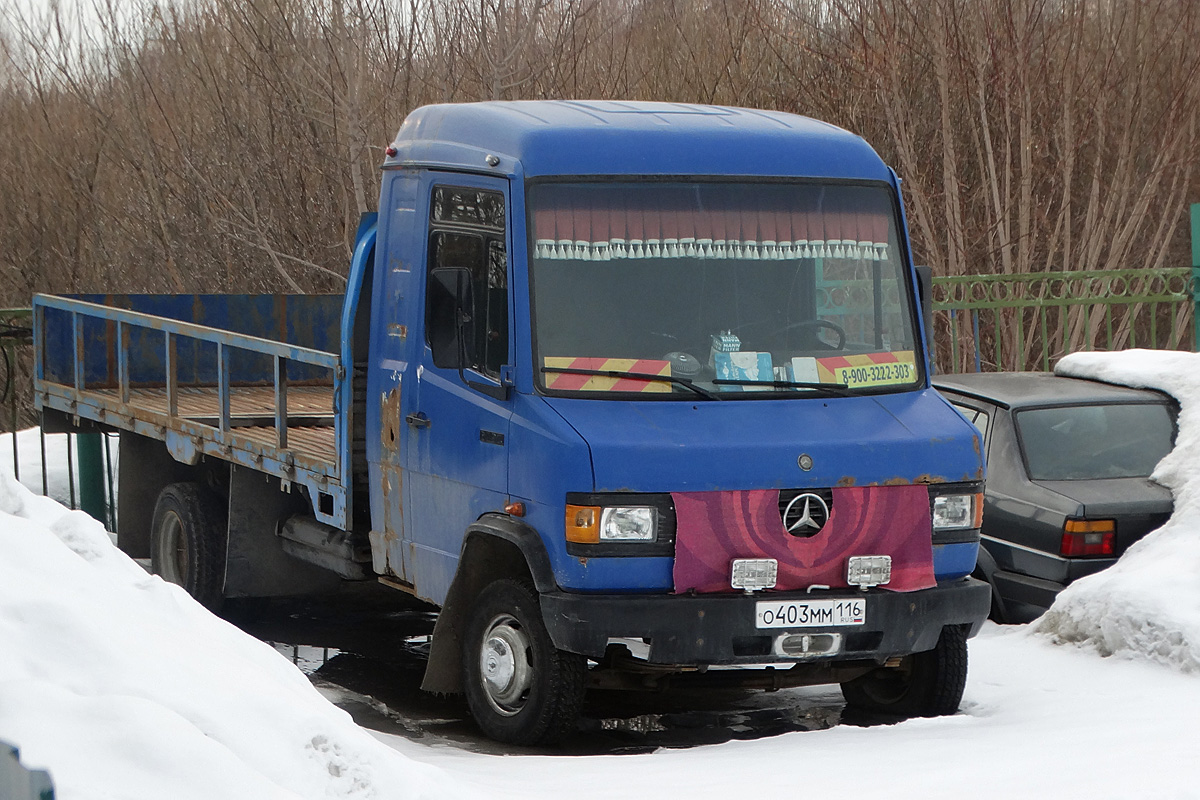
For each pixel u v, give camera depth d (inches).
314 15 979.3
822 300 443.5
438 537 458.6
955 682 446.0
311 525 553.3
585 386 416.5
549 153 431.5
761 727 458.3
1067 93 1066.1
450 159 464.4
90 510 810.8
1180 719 391.9
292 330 741.3
